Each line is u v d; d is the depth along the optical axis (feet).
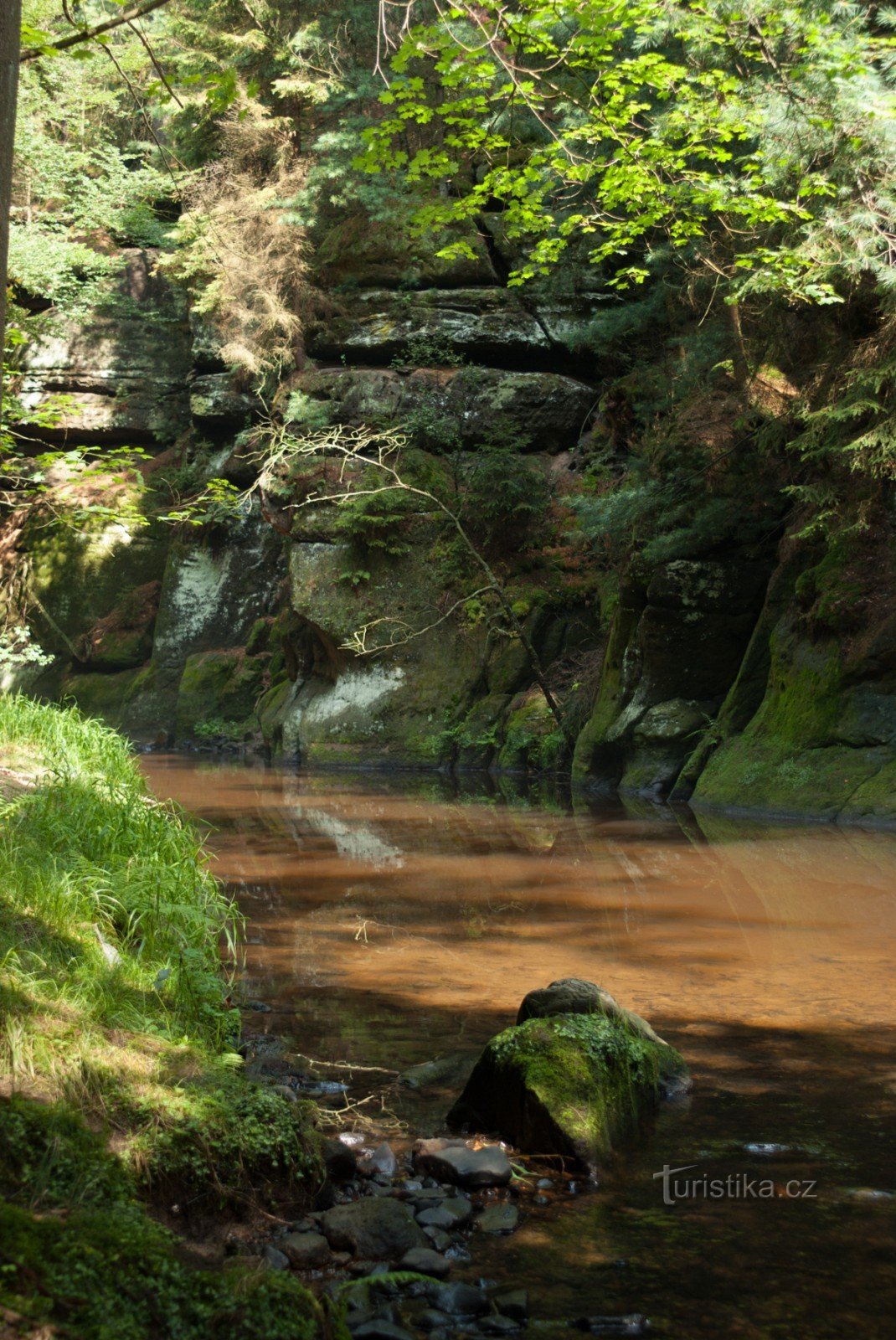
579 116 51.78
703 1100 15.42
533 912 27.63
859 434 46.37
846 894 29.58
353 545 77.51
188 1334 8.92
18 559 98.99
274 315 80.38
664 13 34.78
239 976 21.65
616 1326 9.84
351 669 76.74
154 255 100.99
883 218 37.88
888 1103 15.20
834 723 47.26
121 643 95.45
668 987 20.86
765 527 55.67
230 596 93.97
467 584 76.02
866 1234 11.59
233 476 91.61
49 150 78.28
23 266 75.97
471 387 79.30
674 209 40.11
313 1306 9.55
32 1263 8.79
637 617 60.03
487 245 80.64
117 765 29.89
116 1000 14.32
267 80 82.23
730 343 55.06
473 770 69.82
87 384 100.53
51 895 16.16
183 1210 11.17
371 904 28.60
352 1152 13.17
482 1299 10.21
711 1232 11.68
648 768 56.08
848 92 33.01
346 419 79.36
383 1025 18.67
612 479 72.13
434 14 70.13
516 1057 14.55
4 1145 10.32
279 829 42.65
